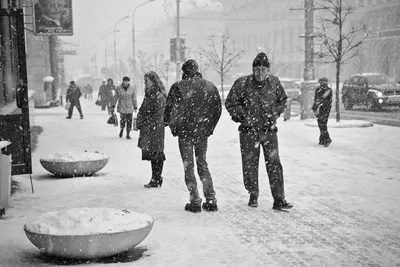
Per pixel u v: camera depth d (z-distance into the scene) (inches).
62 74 3265.3
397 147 554.3
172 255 216.1
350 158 486.3
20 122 347.3
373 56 2536.9
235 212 289.6
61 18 949.8
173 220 273.4
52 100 1844.2
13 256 217.9
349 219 271.3
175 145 610.9
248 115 294.5
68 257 208.5
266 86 292.5
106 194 341.4
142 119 358.0
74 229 206.5
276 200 294.4
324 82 569.3
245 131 296.5
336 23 829.8
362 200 315.0
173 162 480.7
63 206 308.5
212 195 294.5
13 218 281.4
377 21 2605.8
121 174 416.5
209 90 294.0
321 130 575.8
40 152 557.6
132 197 331.0
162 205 308.2
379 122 867.4
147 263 206.2
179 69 1632.6
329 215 280.2
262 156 482.0
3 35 557.0
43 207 306.3
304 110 934.4
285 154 517.3
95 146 609.0
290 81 1541.6
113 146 608.1
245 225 261.9
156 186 363.3
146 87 356.2
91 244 203.0
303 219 272.5
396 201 311.6
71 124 944.9
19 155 347.3
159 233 248.1
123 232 205.9
